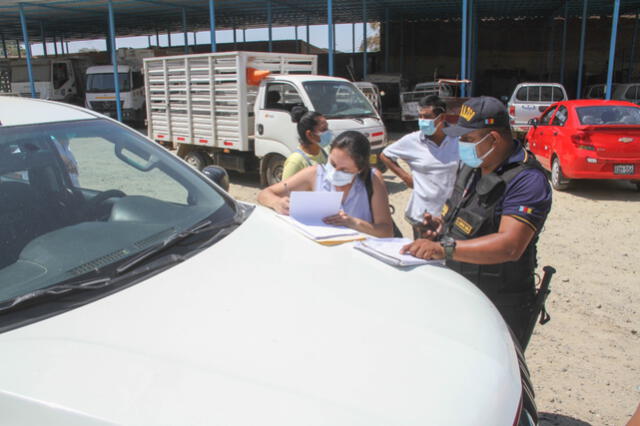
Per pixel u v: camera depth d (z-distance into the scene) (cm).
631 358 360
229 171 1145
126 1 2012
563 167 881
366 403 134
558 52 2764
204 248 206
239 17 2594
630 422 179
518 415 153
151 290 174
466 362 157
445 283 207
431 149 401
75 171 242
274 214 255
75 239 199
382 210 298
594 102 916
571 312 430
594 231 671
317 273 196
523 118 1438
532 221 229
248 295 175
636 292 471
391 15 2586
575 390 323
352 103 902
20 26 2869
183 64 991
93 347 144
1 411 128
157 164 263
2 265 180
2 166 208
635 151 830
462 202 262
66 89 2439
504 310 259
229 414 126
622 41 2675
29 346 144
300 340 155
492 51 2839
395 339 161
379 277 202
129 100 2178
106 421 122
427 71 2917
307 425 125
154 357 142
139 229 214
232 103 918
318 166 316
